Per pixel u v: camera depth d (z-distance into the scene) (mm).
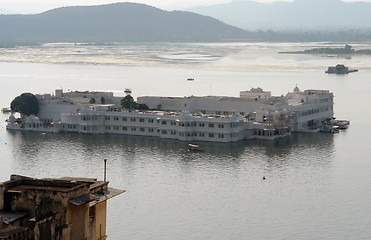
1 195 100375
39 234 93062
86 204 102125
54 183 103875
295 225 199375
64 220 97500
